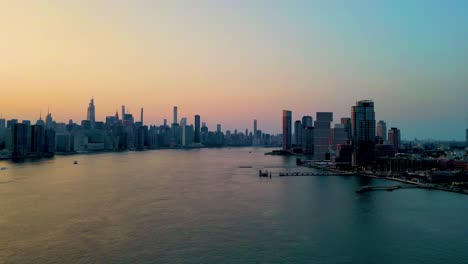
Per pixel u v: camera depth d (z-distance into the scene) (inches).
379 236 6540.4
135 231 6712.6
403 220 7632.9
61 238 6304.1
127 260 5378.9
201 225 7126.0
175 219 7554.1
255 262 5354.3
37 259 5408.5
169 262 5319.9
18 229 6811.0
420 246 6048.2
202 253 5664.4
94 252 5674.2
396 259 5506.9
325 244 6107.3
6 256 5521.7
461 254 5693.9
